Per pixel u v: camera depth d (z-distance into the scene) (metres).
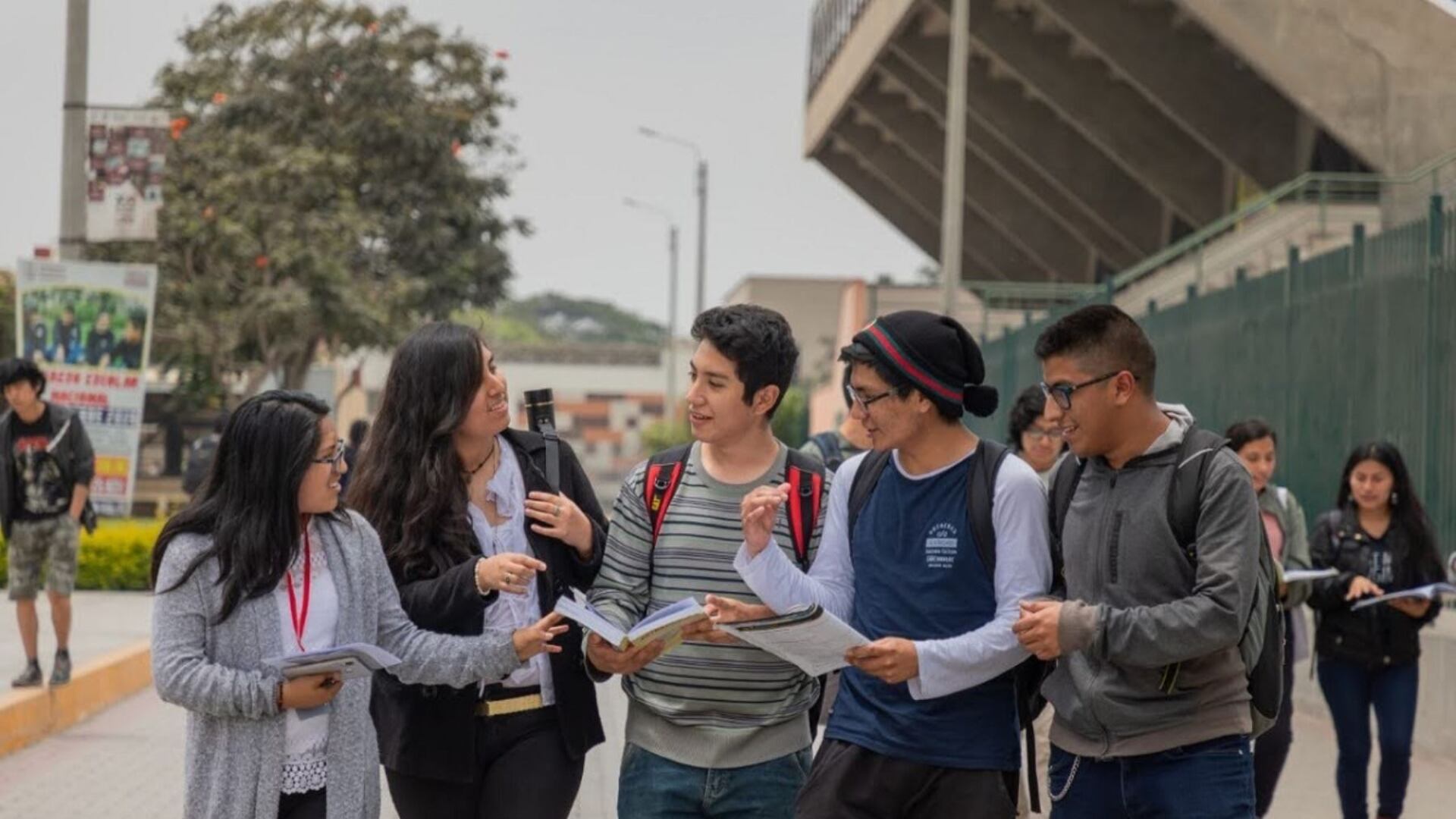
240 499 4.39
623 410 78.56
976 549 4.54
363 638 4.55
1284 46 15.41
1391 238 11.52
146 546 18.78
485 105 36.34
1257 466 7.67
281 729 4.36
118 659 12.50
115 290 18.20
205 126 34.25
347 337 34.16
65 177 17.70
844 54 36.12
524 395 5.49
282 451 4.38
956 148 20.50
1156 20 27.30
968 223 41.47
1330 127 15.41
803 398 50.91
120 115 17.62
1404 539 7.71
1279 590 7.21
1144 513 4.40
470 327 5.13
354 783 4.45
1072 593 4.52
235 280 33.25
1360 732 7.79
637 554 5.00
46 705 10.88
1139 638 4.21
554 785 5.02
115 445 18.45
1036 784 4.71
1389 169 15.12
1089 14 27.36
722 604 4.45
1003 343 24.53
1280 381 13.55
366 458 5.09
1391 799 7.79
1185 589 4.36
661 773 4.91
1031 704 4.72
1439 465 10.72
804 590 4.65
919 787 4.57
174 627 4.33
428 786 5.05
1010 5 29.86
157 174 17.72
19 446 10.95
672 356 60.94
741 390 4.85
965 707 4.55
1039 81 30.11
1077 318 4.47
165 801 8.95
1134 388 4.44
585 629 4.82
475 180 36.78
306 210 33.19
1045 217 38.47
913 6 29.00
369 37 34.94
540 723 5.06
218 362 33.34
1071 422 4.47
